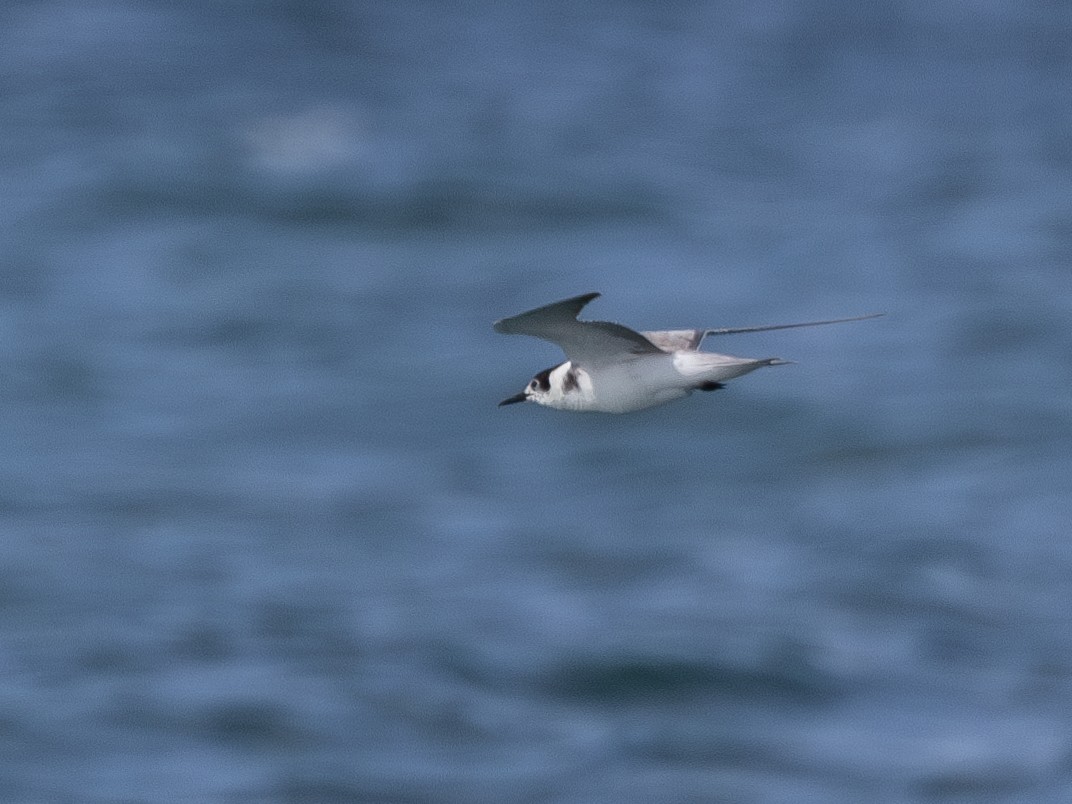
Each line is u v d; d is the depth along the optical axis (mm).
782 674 24078
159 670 24109
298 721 22531
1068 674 24109
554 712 23062
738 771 21734
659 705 23391
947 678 24094
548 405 14617
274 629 25750
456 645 25062
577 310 13023
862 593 27047
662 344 14500
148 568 28281
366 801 20766
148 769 21484
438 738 22469
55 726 22328
